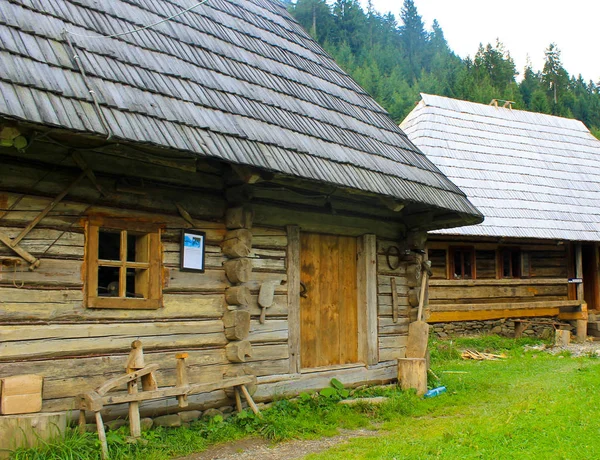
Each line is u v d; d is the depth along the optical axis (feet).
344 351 27.99
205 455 18.31
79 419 17.53
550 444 18.61
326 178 21.90
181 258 21.04
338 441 20.30
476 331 53.36
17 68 15.96
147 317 20.03
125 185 19.67
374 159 26.58
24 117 14.52
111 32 20.89
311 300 26.78
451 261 54.29
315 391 25.39
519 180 61.16
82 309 18.40
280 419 21.42
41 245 17.69
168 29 23.86
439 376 32.24
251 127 21.53
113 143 17.78
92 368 18.39
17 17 17.94
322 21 178.91
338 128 26.89
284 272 24.91
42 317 17.52
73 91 16.71
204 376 21.29
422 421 23.48
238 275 21.97
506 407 25.16
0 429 15.62
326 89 29.91
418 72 187.21
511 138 67.15
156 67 20.88
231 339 22.04
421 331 30.01
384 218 30.12
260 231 24.16
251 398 21.94
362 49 174.19
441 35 215.10
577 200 62.69
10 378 16.39
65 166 18.42
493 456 17.39
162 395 18.49
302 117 25.27
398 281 30.58
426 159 31.53
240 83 24.12
